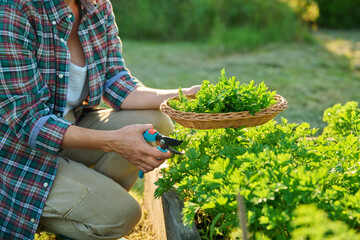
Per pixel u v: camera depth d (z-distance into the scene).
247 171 1.40
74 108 1.93
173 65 6.26
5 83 1.56
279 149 1.58
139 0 9.45
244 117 1.54
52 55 1.68
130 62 6.42
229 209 1.29
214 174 1.35
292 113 3.66
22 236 1.67
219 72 5.72
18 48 1.56
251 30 8.73
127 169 1.91
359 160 1.50
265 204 1.22
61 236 1.77
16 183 1.65
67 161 1.76
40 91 1.64
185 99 1.69
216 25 8.73
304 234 1.15
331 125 2.19
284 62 6.43
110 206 1.71
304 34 8.84
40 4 1.62
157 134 1.61
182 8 9.34
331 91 4.63
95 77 1.86
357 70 5.85
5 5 1.55
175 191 1.82
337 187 1.33
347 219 1.25
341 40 8.97
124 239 2.04
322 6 11.44
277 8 9.11
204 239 1.58
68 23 1.67
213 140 1.84
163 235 1.87
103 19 1.88
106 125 1.93
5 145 1.65
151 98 1.93
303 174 1.22
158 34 9.14
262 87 1.63
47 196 1.65
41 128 1.59
